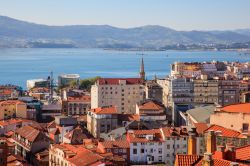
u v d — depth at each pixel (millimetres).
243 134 140750
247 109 163000
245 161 98250
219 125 162500
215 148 108562
